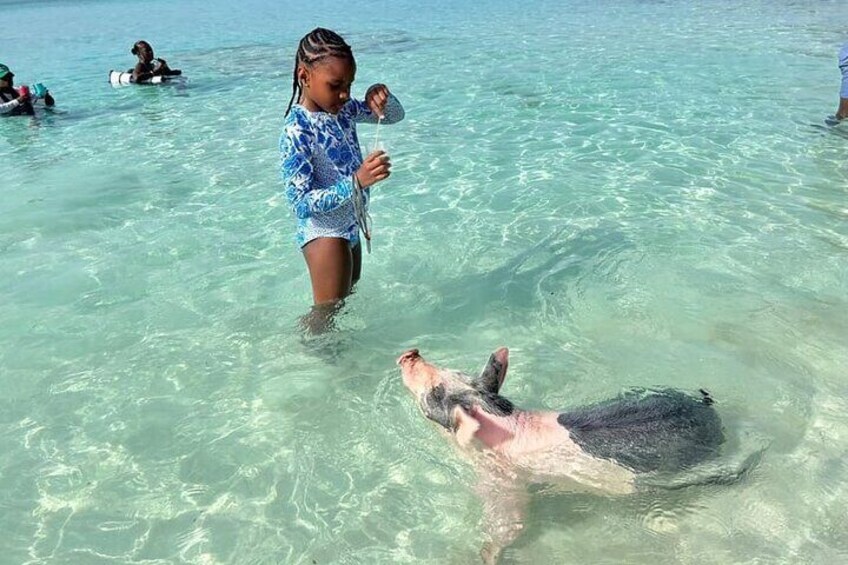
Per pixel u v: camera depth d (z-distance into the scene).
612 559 3.36
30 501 3.83
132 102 13.74
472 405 3.79
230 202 8.15
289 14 29.11
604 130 10.32
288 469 4.03
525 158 9.24
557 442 3.74
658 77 13.51
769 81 12.73
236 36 22.88
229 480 3.96
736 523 3.47
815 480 3.69
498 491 3.78
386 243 6.86
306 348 5.19
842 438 4.00
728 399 4.39
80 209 8.08
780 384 4.52
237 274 6.36
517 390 4.61
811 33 17.64
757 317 5.32
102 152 10.41
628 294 5.78
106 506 3.79
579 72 14.31
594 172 8.61
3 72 12.75
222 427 4.39
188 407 4.58
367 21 24.97
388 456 4.10
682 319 5.38
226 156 9.96
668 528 3.48
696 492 3.62
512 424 3.81
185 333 5.44
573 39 18.64
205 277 6.33
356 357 5.08
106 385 4.82
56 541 3.57
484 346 5.18
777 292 5.67
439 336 5.33
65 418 4.50
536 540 3.49
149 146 10.62
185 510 3.76
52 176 9.35
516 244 6.77
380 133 10.59
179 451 4.18
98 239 7.23
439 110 11.85
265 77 15.66
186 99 13.79
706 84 12.76
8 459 4.14
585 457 3.68
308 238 5.02
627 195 7.84
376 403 4.57
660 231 6.88
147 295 6.04
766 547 3.33
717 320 5.33
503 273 6.24
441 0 31.17
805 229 6.77
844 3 23.33
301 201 4.73
